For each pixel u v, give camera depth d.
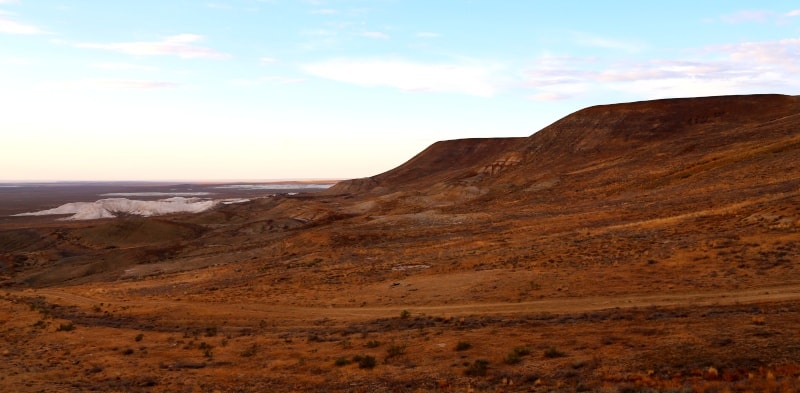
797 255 33.97
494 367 20.11
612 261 41.00
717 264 35.38
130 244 119.69
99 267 88.50
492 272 43.06
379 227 88.75
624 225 56.41
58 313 47.47
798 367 15.70
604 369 18.03
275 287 50.41
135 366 26.19
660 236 46.84
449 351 23.30
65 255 105.06
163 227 128.12
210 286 56.41
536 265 43.66
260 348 28.27
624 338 21.94
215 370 24.27
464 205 109.94
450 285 40.91
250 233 120.19
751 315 23.78
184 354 28.38
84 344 32.84
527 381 17.91
